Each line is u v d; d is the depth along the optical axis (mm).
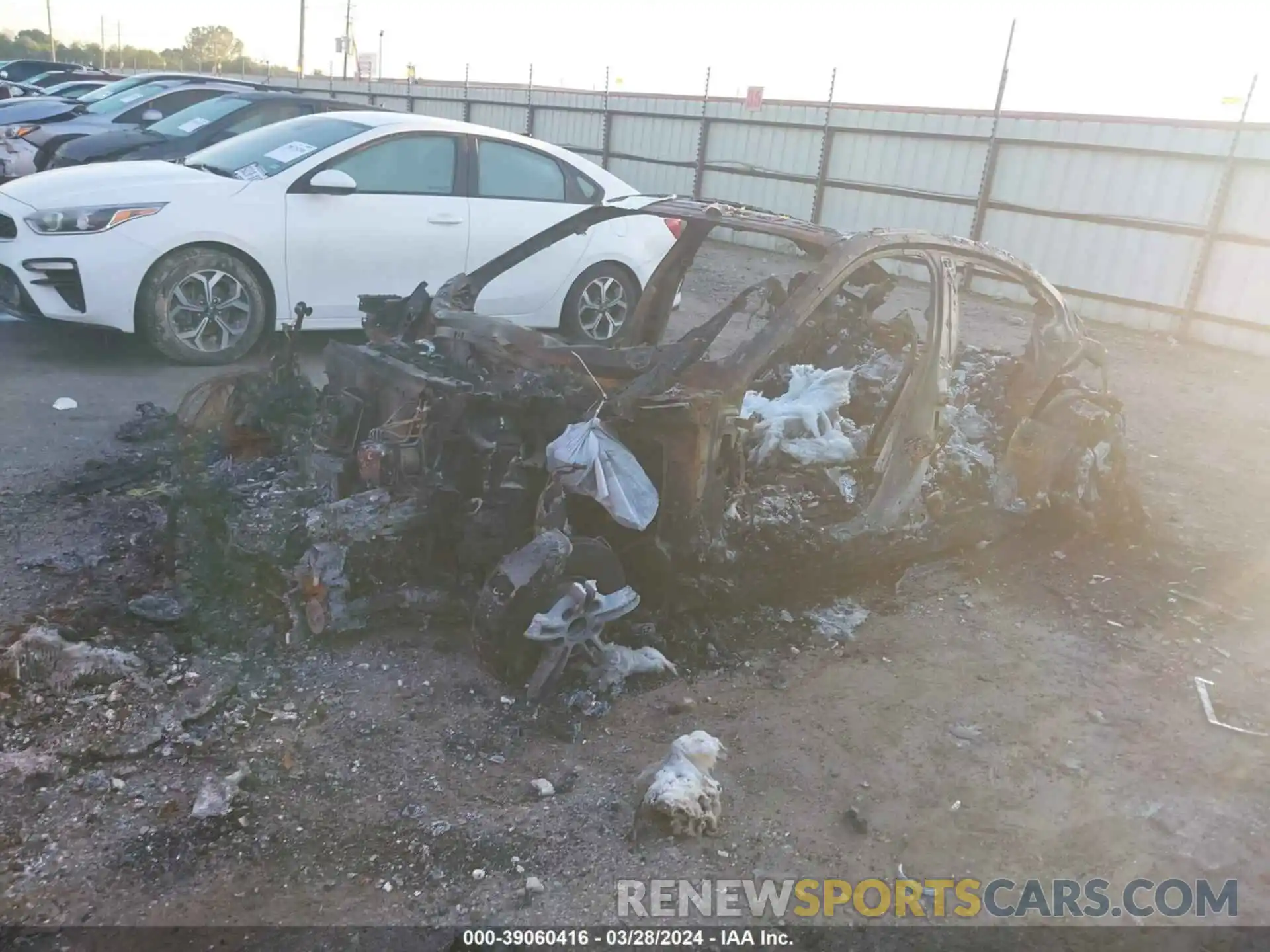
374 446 3809
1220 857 3139
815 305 4086
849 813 3191
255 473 4730
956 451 4945
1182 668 4285
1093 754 3633
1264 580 5184
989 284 14523
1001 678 4109
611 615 3678
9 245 6844
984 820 3248
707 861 2973
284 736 3350
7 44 72250
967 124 15070
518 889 2805
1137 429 8008
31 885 2666
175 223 6918
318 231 7387
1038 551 5367
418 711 3533
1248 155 12008
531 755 3363
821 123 17297
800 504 4348
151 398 6527
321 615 3740
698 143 19547
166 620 3828
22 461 5340
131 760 3148
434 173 7883
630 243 8758
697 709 3697
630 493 3623
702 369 3865
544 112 23266
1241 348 12305
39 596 3965
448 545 3936
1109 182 13469
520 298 8250
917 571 5016
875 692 3926
